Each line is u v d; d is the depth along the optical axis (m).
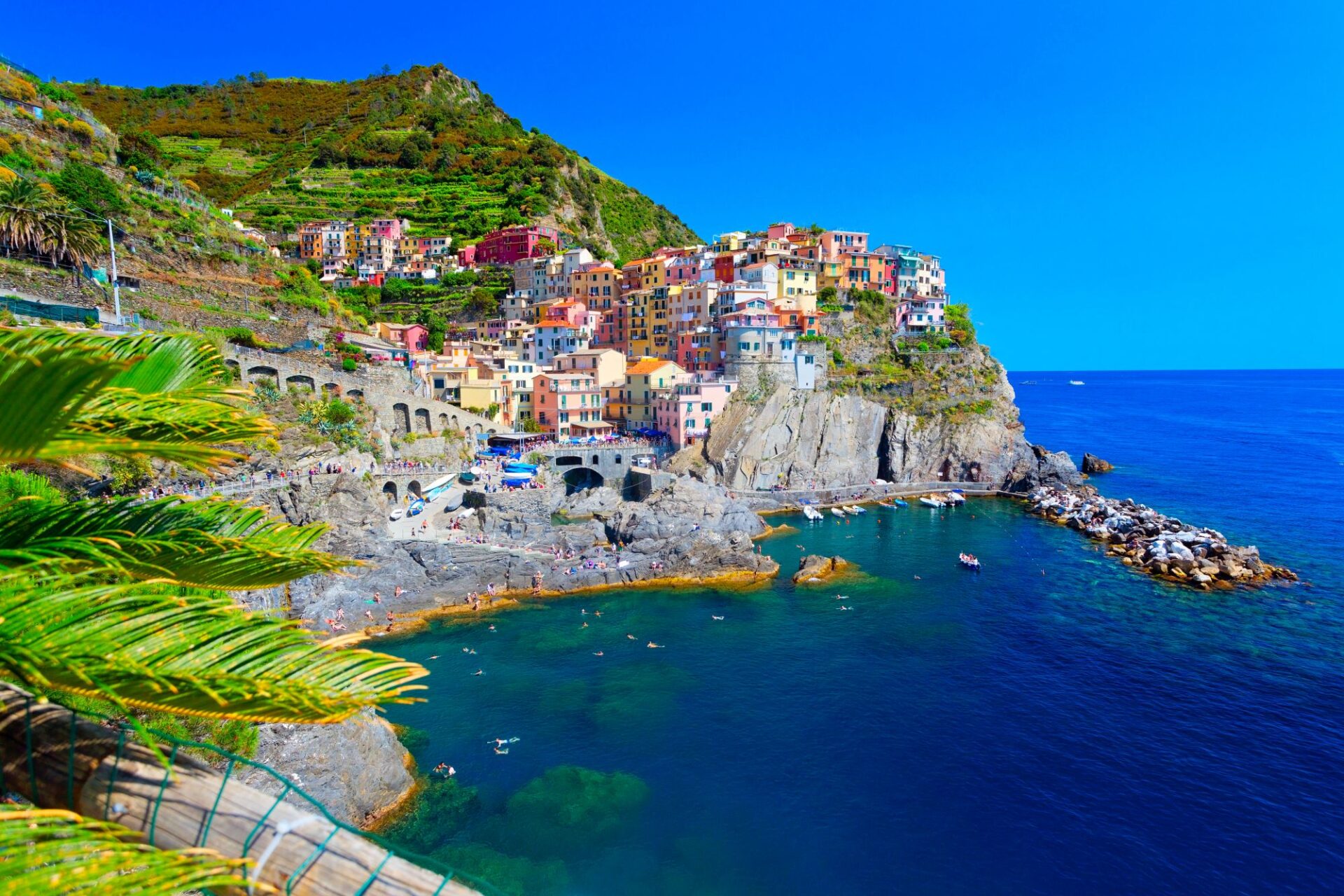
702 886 38.25
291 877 7.06
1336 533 105.69
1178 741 52.28
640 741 50.97
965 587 83.31
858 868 39.81
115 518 10.49
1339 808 45.19
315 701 7.59
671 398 131.62
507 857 39.53
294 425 88.94
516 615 74.00
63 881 6.04
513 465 107.81
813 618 73.75
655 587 82.19
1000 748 51.09
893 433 139.38
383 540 75.62
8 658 7.25
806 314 146.00
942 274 196.12
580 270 183.25
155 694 7.57
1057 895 38.41
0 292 69.00
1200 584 82.88
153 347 10.40
